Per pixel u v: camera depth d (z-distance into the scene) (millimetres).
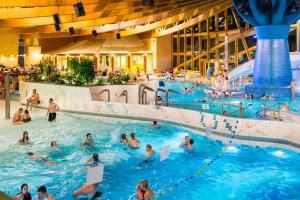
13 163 9797
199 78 30734
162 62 35906
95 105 16203
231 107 16094
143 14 20750
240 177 8969
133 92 18047
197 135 12844
